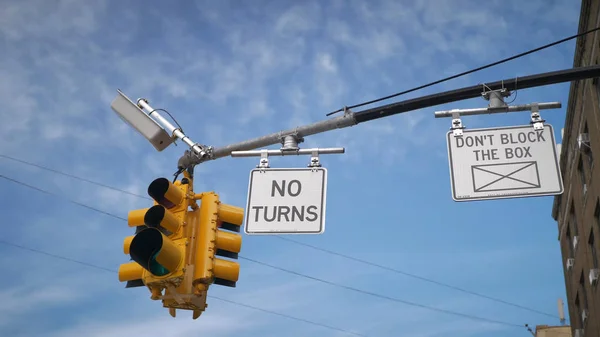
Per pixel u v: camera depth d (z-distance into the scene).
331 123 8.52
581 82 24.67
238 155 8.93
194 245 8.23
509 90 8.02
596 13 20.75
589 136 24.84
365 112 8.37
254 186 8.73
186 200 8.36
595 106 23.08
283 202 8.61
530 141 8.12
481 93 8.06
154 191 8.41
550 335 47.69
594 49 21.00
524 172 8.00
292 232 8.46
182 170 9.20
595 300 27.47
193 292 7.98
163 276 7.88
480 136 8.23
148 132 9.19
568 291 34.62
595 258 27.55
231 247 8.32
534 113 8.19
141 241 7.69
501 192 7.96
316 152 8.79
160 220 8.02
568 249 33.31
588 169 25.84
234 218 8.50
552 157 8.02
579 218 29.02
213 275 8.12
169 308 8.44
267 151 8.84
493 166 8.09
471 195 8.02
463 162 8.14
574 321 33.75
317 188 8.65
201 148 9.09
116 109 9.42
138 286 8.30
